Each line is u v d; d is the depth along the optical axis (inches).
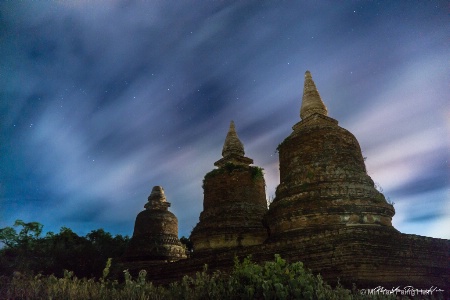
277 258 333.4
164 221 1192.2
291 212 628.4
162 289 382.6
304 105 835.4
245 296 288.8
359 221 591.2
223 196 903.7
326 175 649.6
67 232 1508.4
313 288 288.8
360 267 453.7
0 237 1228.5
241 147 1046.4
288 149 745.6
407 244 511.2
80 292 346.3
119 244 1605.6
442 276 511.2
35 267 1157.7
